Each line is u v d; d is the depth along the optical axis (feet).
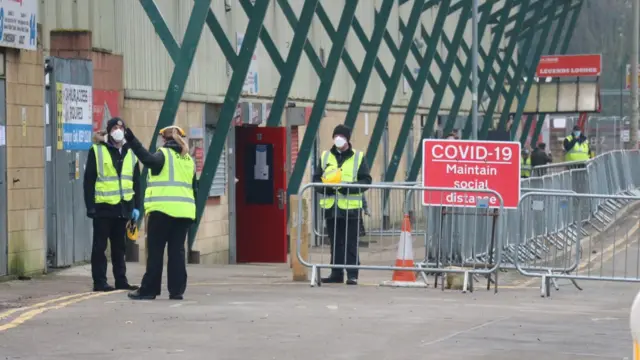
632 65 586.45
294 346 112.37
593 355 110.42
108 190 162.81
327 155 190.49
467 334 122.83
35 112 186.39
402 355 108.06
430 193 186.70
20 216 182.60
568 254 198.49
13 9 176.04
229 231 269.85
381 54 404.57
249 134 267.59
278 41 314.35
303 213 191.52
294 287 180.04
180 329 122.62
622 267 239.71
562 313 147.23
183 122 252.62
